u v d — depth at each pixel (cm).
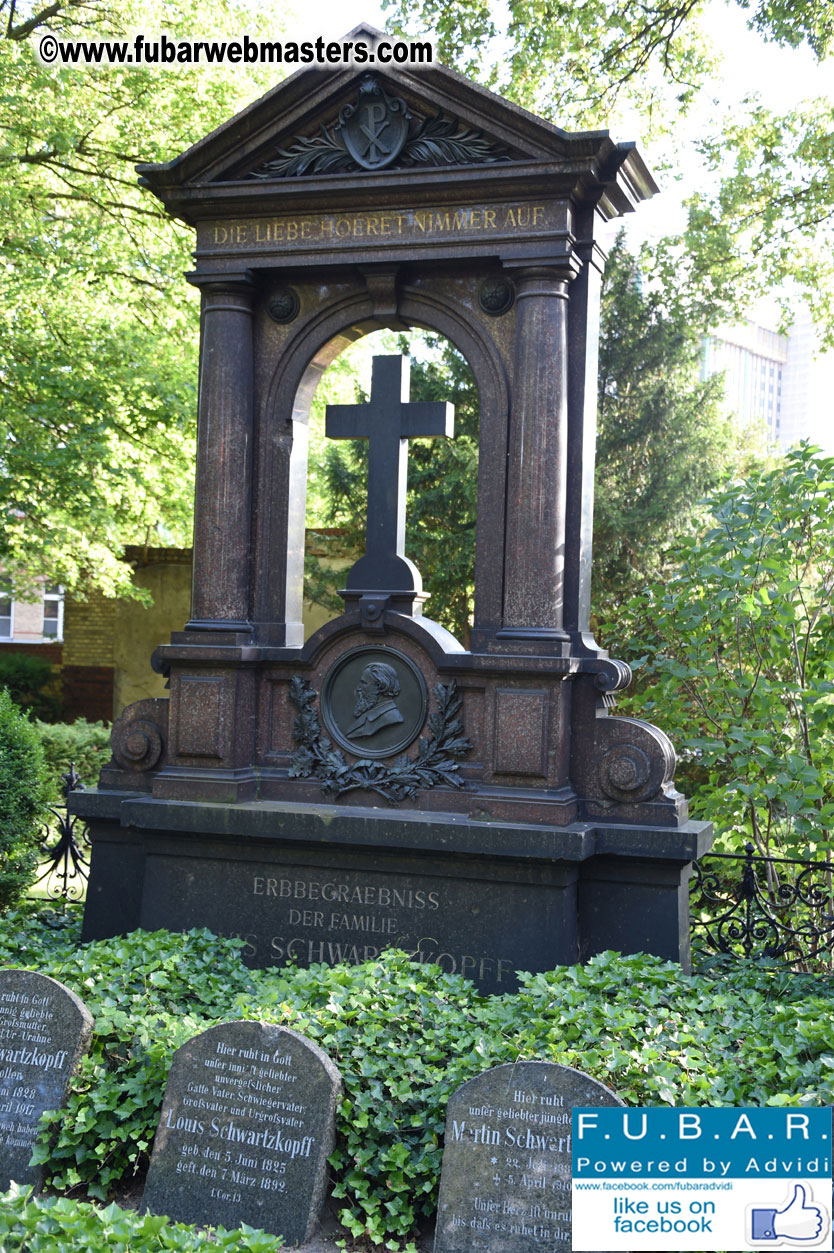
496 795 583
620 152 583
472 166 593
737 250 1246
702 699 781
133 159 1313
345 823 595
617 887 586
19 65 1182
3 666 1891
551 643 582
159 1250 332
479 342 619
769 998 582
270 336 660
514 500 595
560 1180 363
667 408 1165
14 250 1289
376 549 642
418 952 594
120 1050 452
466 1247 364
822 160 1201
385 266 622
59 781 962
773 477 731
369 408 646
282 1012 441
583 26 1146
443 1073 417
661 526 1117
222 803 627
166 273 1391
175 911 636
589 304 610
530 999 469
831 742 738
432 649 612
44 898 836
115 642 1678
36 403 1310
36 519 1365
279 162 633
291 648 644
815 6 1095
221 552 645
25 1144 430
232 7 1345
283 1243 385
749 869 698
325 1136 394
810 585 782
